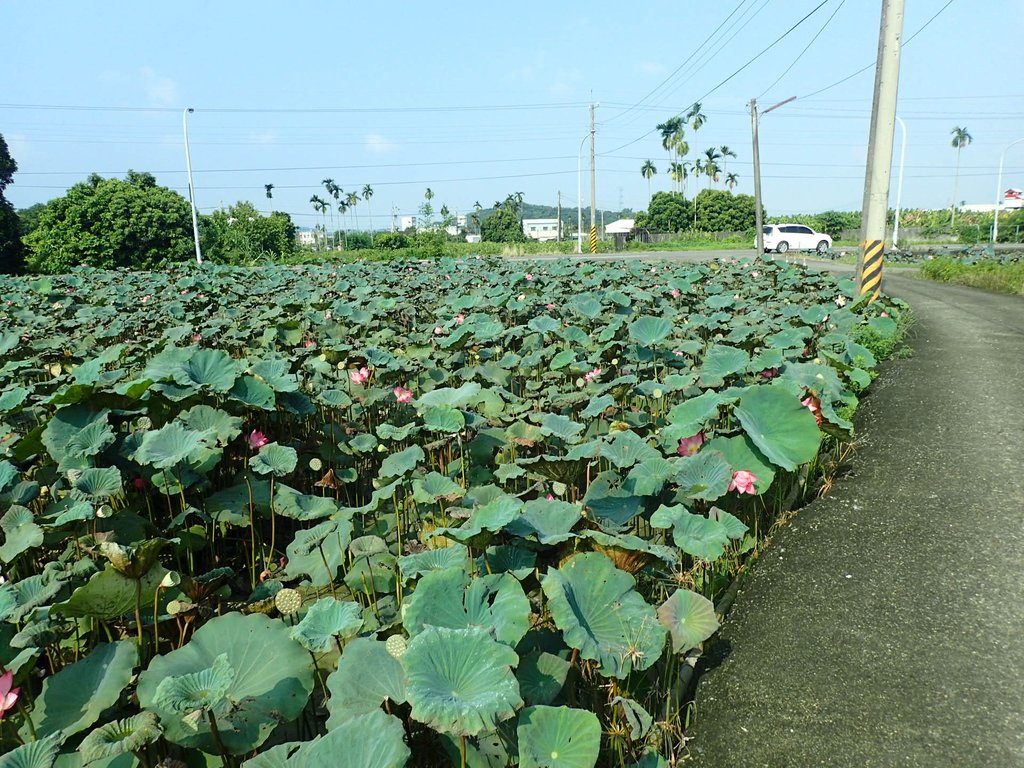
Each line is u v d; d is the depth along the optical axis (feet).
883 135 36.58
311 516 11.71
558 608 7.37
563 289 41.11
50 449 11.48
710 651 9.22
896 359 26.66
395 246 170.09
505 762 6.53
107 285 52.70
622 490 11.21
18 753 6.02
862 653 8.85
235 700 6.98
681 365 21.68
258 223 150.61
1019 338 30.68
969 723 7.52
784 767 7.18
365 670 6.97
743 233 192.75
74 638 9.15
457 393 14.44
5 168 109.70
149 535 11.02
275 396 14.44
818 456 15.65
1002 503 12.76
